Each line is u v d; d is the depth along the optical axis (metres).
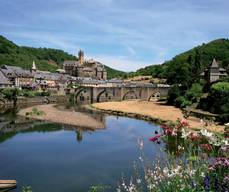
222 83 75.88
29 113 76.44
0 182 24.92
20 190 24.25
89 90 126.62
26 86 135.12
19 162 33.19
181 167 9.91
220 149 10.24
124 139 46.59
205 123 14.52
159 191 9.86
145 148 35.56
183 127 11.38
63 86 158.00
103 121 70.12
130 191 11.96
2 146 41.44
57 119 69.44
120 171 28.72
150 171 11.26
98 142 44.25
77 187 24.92
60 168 30.72
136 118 77.31
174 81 136.38
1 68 142.50
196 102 85.69
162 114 78.44
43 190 24.33
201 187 8.69
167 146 11.38
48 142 44.28
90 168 30.44
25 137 48.16
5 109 88.44
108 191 23.03
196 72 122.81
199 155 10.56
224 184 8.05
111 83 174.62
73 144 42.81
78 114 80.56
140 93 125.38
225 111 64.50
